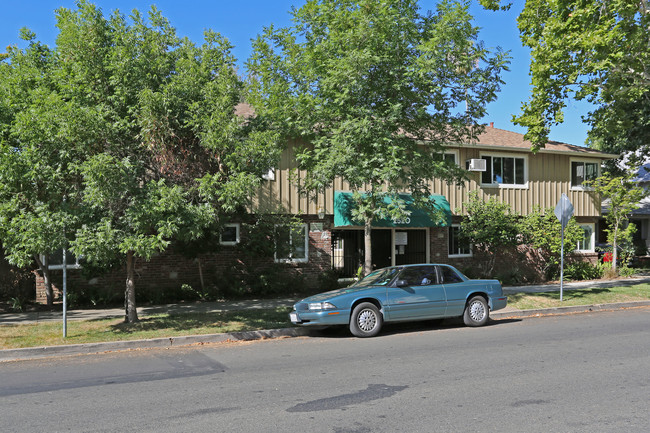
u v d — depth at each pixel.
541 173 22.52
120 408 5.80
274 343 10.12
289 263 17.88
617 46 15.58
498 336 10.28
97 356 9.07
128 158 9.49
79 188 10.12
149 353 9.24
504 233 19.59
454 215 20.83
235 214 16.08
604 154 23.41
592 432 4.81
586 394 6.06
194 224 9.88
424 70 11.12
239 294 16.20
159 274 16.25
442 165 12.19
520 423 5.07
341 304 10.40
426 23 12.72
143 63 10.44
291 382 6.86
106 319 12.24
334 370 7.54
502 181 21.67
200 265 15.84
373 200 12.61
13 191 9.85
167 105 9.91
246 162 10.29
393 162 11.04
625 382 6.60
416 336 10.55
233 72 11.16
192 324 11.36
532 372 7.18
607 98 17.75
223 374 7.45
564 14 16.80
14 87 11.20
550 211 21.20
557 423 5.06
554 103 18.16
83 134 9.39
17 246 9.35
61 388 6.79
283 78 12.59
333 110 12.12
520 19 18.53
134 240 9.31
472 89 12.46
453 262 20.84
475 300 11.68
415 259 20.42
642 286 18.27
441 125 12.90
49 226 9.22
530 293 16.44
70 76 10.05
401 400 5.93
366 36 11.49
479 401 5.84
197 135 10.23
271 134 10.82
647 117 24.12
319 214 18.06
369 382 6.78
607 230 23.38
